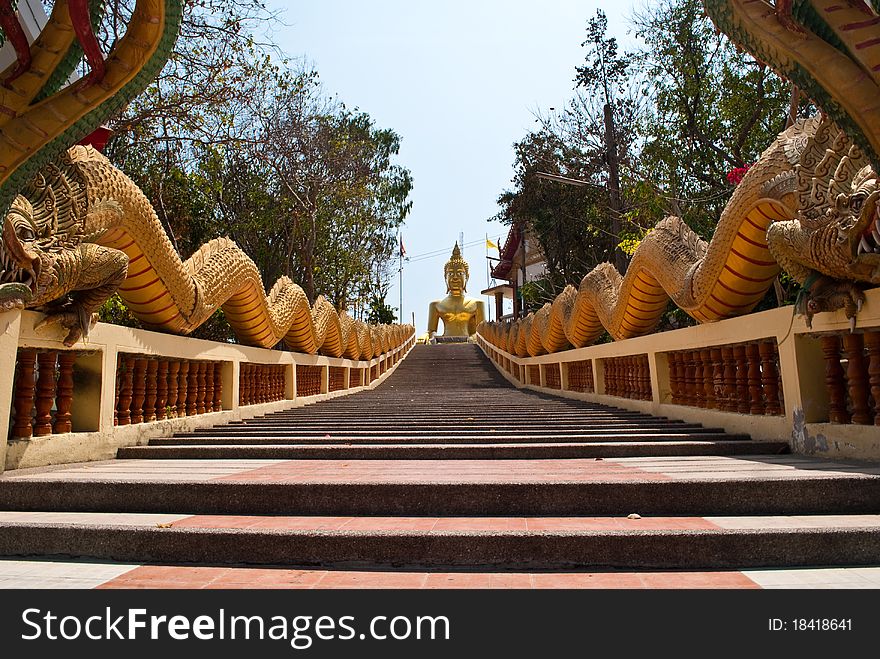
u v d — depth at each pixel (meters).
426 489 3.85
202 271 7.52
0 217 3.38
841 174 4.29
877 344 4.41
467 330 45.72
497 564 3.06
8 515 3.86
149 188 11.42
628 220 13.31
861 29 2.83
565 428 7.64
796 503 3.67
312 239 15.24
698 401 7.53
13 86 3.25
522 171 19.84
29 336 4.70
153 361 6.91
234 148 11.66
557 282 20.62
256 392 10.12
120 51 3.29
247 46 9.58
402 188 22.58
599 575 2.92
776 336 5.50
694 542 3.00
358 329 17.02
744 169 8.71
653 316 9.41
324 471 4.79
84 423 5.74
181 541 3.22
